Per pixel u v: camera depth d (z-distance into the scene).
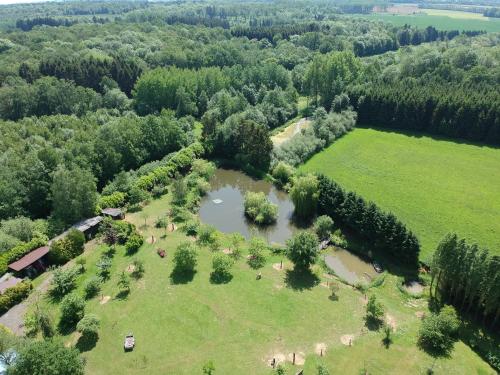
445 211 79.94
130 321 52.53
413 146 110.94
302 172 95.12
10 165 79.31
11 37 199.88
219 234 73.56
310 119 134.62
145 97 133.12
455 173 95.62
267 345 48.97
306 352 48.00
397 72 153.25
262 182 97.81
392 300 57.78
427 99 118.94
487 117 110.44
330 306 55.66
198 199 88.06
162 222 73.50
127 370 45.56
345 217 73.88
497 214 78.94
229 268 61.88
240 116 111.00
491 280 49.75
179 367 45.94
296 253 61.16
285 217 82.00
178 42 197.25
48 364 38.50
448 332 49.81
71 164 80.25
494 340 50.38
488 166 98.75
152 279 60.31
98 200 78.31
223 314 53.69
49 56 156.62
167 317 53.16
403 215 78.62
